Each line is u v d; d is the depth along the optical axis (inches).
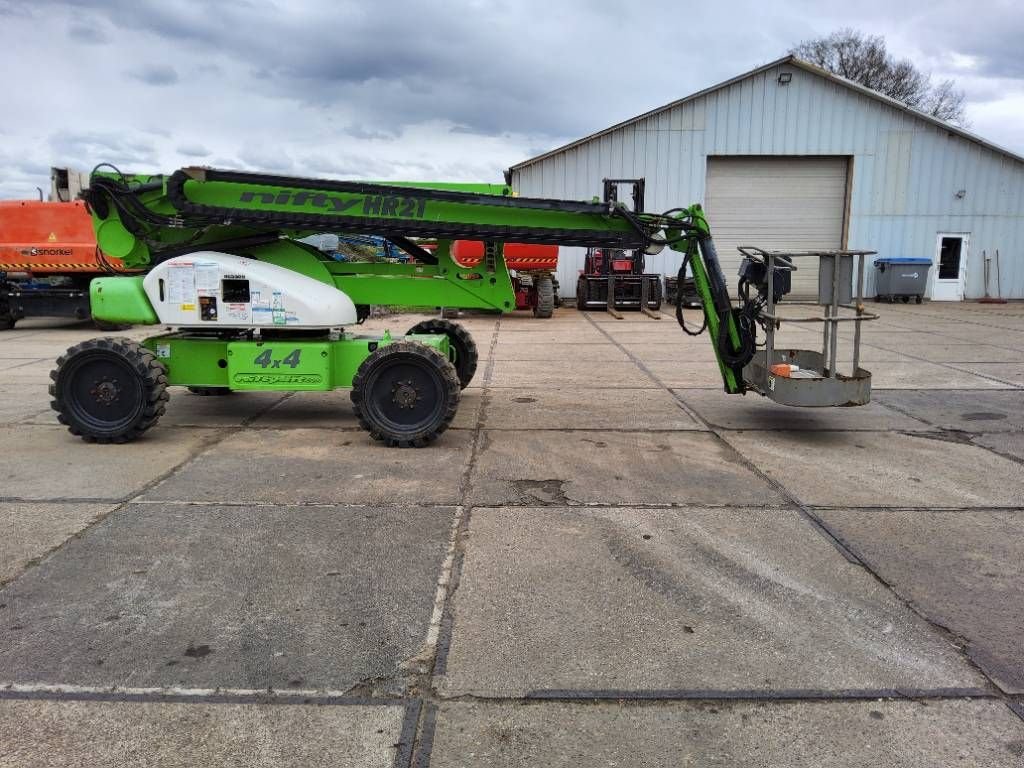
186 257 251.3
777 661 122.6
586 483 211.6
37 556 160.4
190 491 202.5
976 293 860.6
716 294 273.4
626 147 830.5
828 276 249.9
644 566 157.6
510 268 673.6
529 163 834.2
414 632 131.1
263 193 254.8
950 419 289.3
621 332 573.0
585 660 122.7
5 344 514.3
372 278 278.4
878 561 160.9
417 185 472.1
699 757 100.2
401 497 198.8
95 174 257.9
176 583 148.8
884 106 824.3
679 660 122.7
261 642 127.7
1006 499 199.6
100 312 253.4
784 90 819.4
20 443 250.5
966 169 836.0
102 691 113.8
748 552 165.0
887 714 109.3
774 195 850.8
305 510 188.9
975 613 138.9
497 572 154.4
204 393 331.3
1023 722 107.7
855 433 268.7
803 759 99.8
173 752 100.7
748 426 278.7
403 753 100.7
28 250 585.9
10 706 110.0
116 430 246.5
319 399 325.1
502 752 100.9
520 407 308.8
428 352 243.3
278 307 249.3
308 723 106.8
